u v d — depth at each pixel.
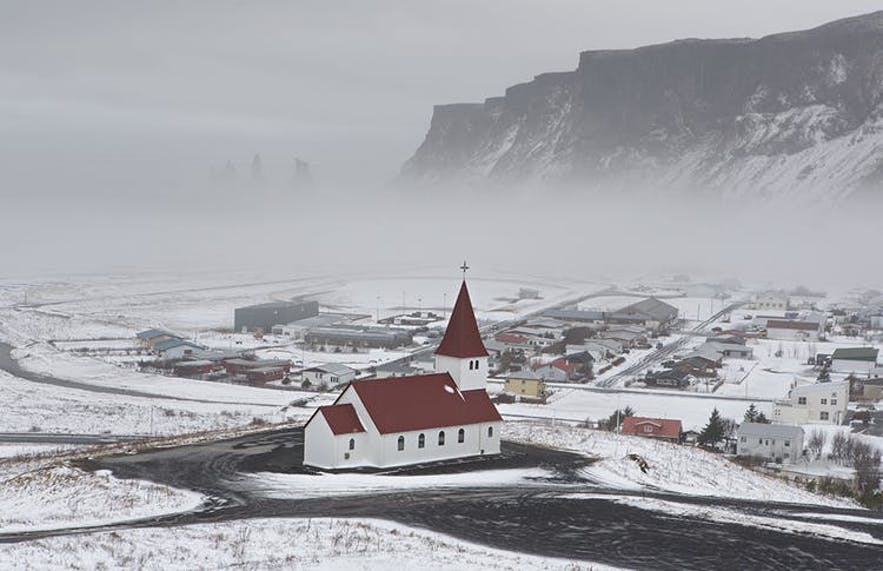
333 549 115.19
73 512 140.12
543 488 157.62
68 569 103.88
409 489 154.75
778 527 131.62
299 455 179.12
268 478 161.25
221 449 184.12
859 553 120.44
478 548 118.88
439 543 120.00
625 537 125.88
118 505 142.62
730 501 151.12
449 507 140.88
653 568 113.62
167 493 148.88
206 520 133.12
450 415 180.12
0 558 106.12
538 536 125.81
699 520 134.50
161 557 110.19
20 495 152.00
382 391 176.50
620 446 198.25
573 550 119.94
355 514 135.75
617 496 149.62
